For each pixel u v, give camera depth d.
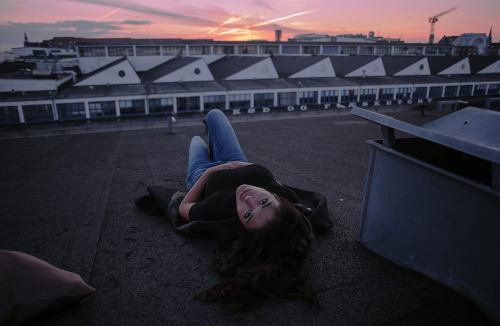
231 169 2.57
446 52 78.44
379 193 2.25
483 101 6.19
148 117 42.62
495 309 1.56
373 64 57.59
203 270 2.24
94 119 40.72
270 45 66.31
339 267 2.18
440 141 1.58
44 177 5.38
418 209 1.95
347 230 2.78
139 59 57.09
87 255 2.50
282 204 2.04
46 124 38.53
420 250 1.99
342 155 6.29
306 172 4.97
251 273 1.88
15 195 4.32
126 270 2.27
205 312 1.80
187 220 2.65
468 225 1.66
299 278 1.91
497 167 1.43
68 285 1.80
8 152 10.02
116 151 8.03
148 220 3.18
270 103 48.25
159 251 2.53
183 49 60.03
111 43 54.72
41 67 47.31
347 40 92.50
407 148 2.13
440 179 1.77
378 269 2.13
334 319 1.71
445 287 1.85
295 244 1.95
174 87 45.34
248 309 1.81
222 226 2.27
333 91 50.88
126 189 4.36
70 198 4.06
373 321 1.68
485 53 110.19
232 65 56.28
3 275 1.65
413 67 59.50
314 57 57.69
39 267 1.78
